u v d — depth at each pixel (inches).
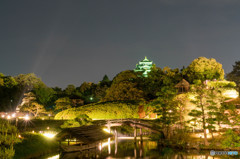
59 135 1737.2
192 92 2096.5
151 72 3870.6
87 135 1740.9
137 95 3277.6
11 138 1427.2
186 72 3882.9
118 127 2824.8
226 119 1792.6
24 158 1357.0
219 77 3681.1
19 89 3814.0
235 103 2143.2
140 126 2244.1
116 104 2942.9
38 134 1808.6
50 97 3964.1
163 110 2187.5
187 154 1670.8
